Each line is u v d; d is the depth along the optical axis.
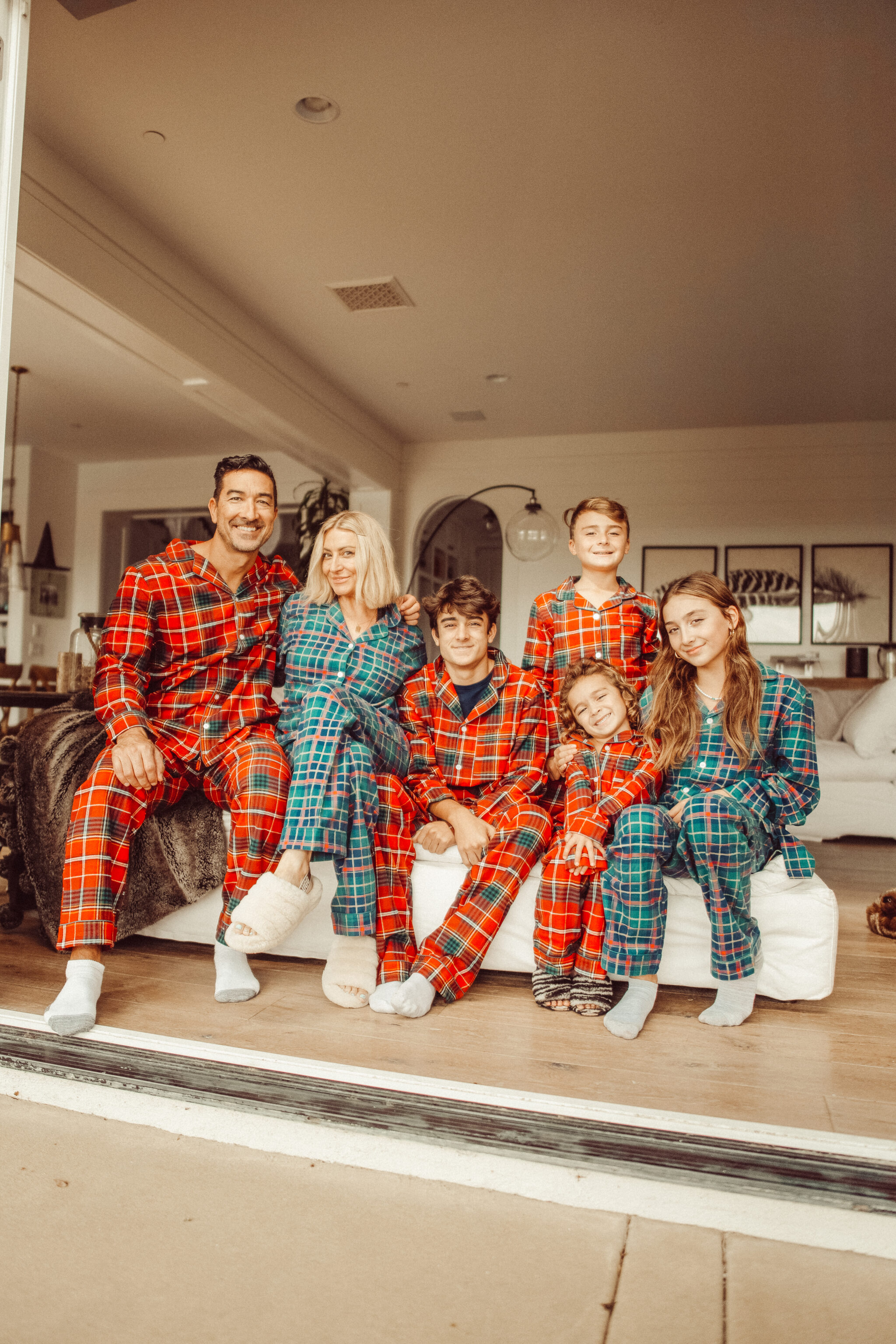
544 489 6.94
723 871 1.65
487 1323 0.93
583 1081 1.38
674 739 1.81
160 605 1.95
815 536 6.47
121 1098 1.40
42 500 7.48
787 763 1.76
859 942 2.38
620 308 4.68
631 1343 0.90
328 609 2.04
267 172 3.58
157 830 1.98
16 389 6.04
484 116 3.21
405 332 5.05
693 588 1.75
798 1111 1.27
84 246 3.63
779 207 3.74
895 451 6.36
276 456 7.42
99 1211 1.13
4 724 4.46
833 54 2.87
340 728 1.68
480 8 2.70
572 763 1.92
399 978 1.75
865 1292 1.00
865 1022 1.70
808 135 3.27
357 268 4.34
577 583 2.32
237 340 4.77
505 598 6.96
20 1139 1.32
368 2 2.69
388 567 2.01
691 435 6.70
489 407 6.27
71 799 2.04
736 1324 0.93
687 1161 1.16
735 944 1.67
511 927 1.91
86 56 2.94
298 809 1.63
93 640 3.01
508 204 3.77
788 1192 1.12
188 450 7.46
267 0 2.68
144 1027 1.57
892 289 4.42
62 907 1.62
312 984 1.88
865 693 5.01
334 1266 1.03
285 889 1.58
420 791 1.99
